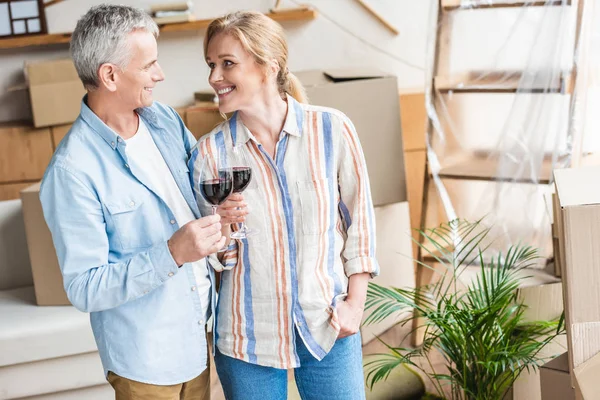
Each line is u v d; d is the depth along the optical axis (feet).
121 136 6.59
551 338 8.46
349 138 6.73
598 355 6.30
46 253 10.44
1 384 9.96
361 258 6.87
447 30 12.00
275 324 6.70
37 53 15.52
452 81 12.12
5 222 11.39
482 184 12.41
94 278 6.24
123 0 15.02
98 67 6.22
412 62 15.53
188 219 6.86
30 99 14.56
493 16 11.66
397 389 10.28
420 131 14.76
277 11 14.92
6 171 15.01
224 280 6.92
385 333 12.98
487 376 8.58
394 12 15.30
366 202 6.88
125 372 6.61
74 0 15.23
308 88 11.71
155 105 7.07
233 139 6.73
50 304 10.63
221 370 7.04
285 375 7.02
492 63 11.80
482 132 12.19
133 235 6.51
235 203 6.46
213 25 6.52
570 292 6.40
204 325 6.94
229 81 6.47
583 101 10.96
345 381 6.88
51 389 10.08
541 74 11.05
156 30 6.49
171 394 6.77
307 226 6.65
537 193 11.44
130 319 6.56
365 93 12.14
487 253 11.85
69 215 6.25
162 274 6.22
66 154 6.31
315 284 6.67
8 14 15.14
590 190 6.75
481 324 8.29
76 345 9.98
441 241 12.64
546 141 11.26
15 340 9.84
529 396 9.09
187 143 7.27
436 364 11.73
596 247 6.32
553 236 10.56
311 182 6.64
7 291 11.35
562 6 10.73
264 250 6.66
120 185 6.43
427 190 12.62
